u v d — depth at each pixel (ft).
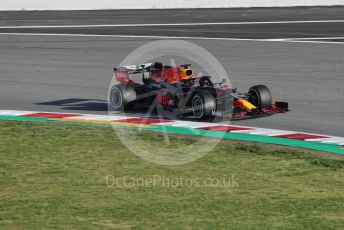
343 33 355.97
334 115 180.34
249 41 328.49
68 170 136.77
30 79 241.14
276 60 272.92
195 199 119.14
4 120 181.47
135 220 109.29
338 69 250.78
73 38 341.82
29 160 144.05
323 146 151.43
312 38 336.08
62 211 113.60
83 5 520.42
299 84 224.53
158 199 119.34
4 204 117.19
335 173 132.98
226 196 120.57
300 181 128.36
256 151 148.05
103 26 398.42
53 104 202.18
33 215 111.75
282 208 114.21
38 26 399.03
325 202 116.98
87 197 120.67
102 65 267.59
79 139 160.45
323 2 538.88
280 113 182.39
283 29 379.14
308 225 106.42
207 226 106.32
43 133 166.61
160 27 393.09
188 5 527.81
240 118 172.86
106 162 142.00
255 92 177.27
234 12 488.44
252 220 108.78
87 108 195.42
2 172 135.74
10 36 350.64
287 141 155.94
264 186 125.80
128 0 525.34
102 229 105.50
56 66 265.34
